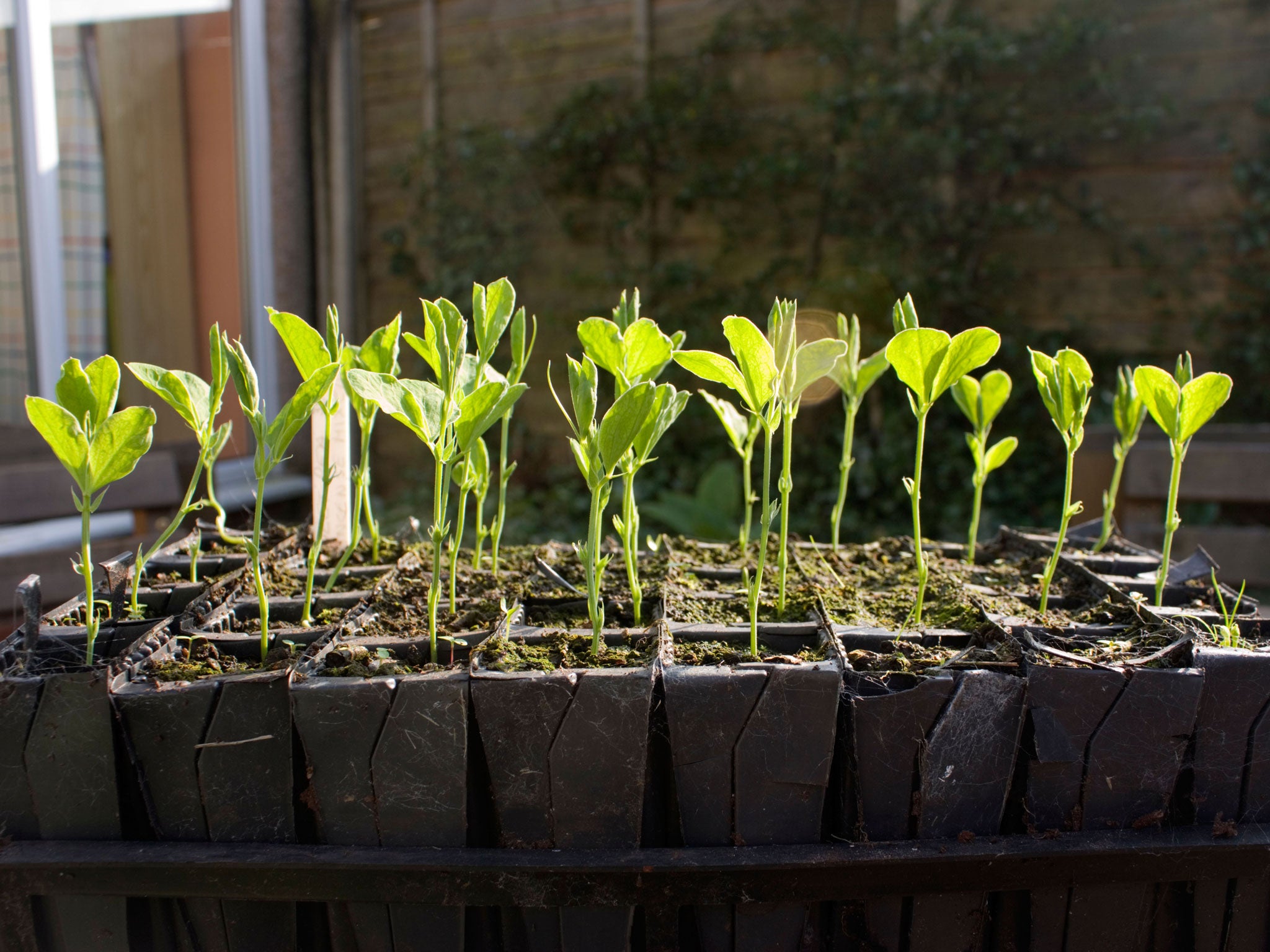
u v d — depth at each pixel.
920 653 0.27
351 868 0.24
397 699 0.24
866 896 0.24
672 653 0.26
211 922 0.25
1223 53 1.17
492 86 1.51
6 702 0.24
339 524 0.39
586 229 1.48
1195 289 1.21
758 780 0.25
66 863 0.24
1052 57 1.21
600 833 0.25
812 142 1.34
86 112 1.08
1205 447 0.62
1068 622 0.30
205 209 1.24
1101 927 0.25
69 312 1.07
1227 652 0.25
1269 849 0.25
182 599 0.32
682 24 1.40
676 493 1.29
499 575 0.35
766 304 1.38
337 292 1.45
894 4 1.30
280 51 1.23
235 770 0.24
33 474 0.59
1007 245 1.28
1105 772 0.25
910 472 1.27
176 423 1.19
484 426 0.26
